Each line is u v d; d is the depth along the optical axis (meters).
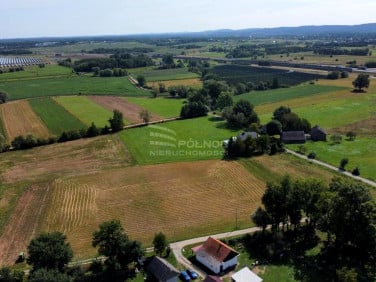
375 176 93.56
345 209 58.47
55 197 87.31
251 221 74.50
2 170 104.75
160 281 55.38
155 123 149.62
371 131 131.62
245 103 148.50
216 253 60.16
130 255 58.91
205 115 161.12
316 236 68.62
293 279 57.16
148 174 99.44
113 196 87.19
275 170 100.06
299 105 175.25
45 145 126.94
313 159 107.25
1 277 55.16
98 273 59.47
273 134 127.31
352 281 52.47
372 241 58.28
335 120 147.50
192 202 83.44
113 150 119.19
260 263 61.31
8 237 70.88
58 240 57.84
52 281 49.69
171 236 70.19
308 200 66.25
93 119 157.62
